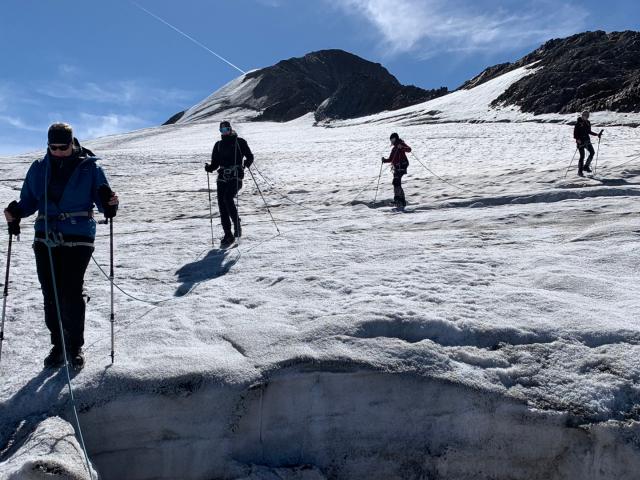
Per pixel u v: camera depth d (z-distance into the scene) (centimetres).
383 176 2036
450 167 2205
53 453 361
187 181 2262
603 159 1938
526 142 3102
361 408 430
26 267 798
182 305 584
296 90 13638
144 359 450
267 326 498
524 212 1039
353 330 475
